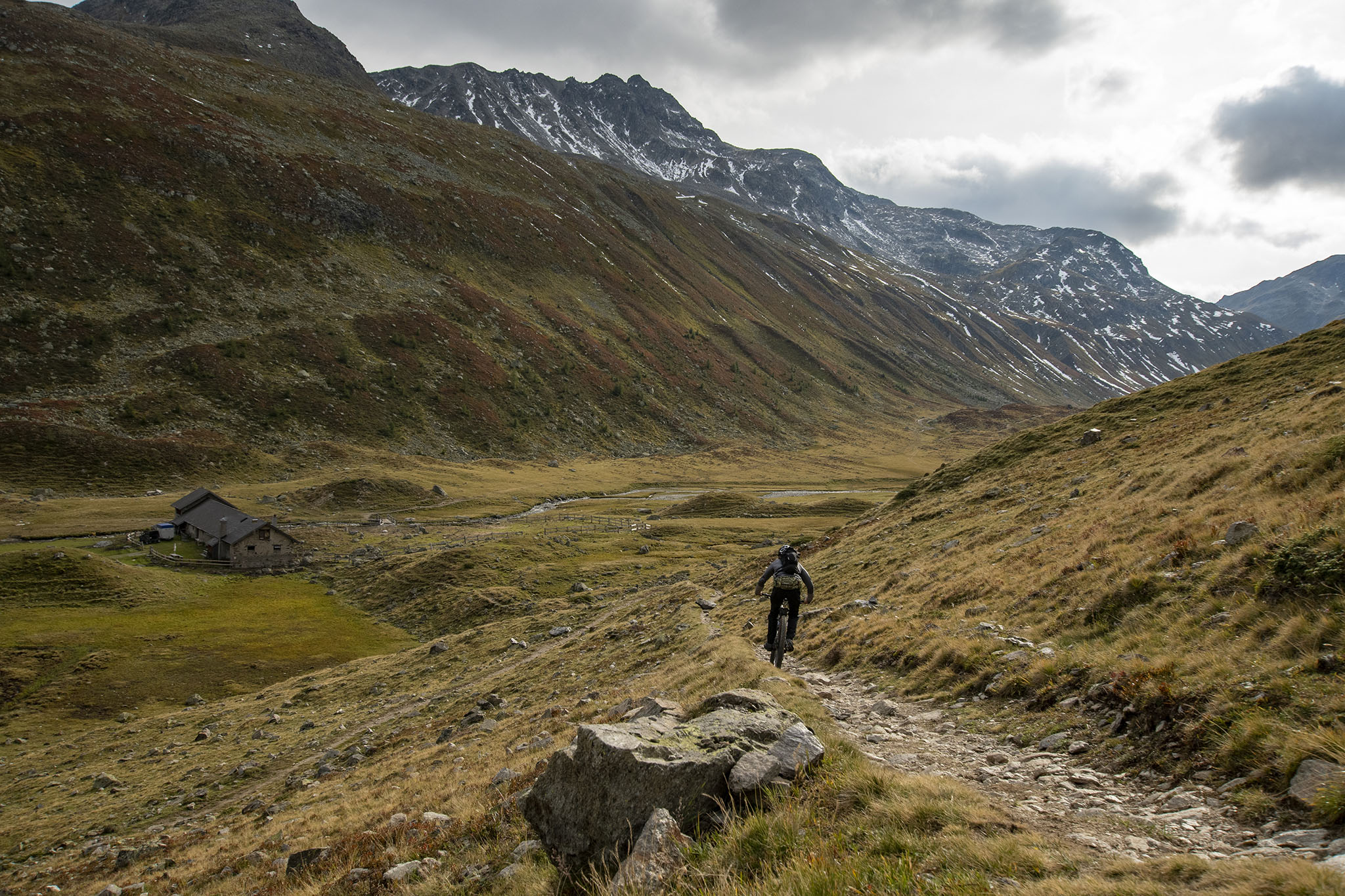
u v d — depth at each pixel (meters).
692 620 32.62
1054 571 18.81
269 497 117.19
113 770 38.03
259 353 154.62
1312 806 6.23
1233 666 9.55
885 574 30.72
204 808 29.62
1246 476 18.20
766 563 47.06
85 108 179.12
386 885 9.42
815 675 18.38
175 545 94.19
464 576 80.12
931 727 12.20
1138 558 16.31
